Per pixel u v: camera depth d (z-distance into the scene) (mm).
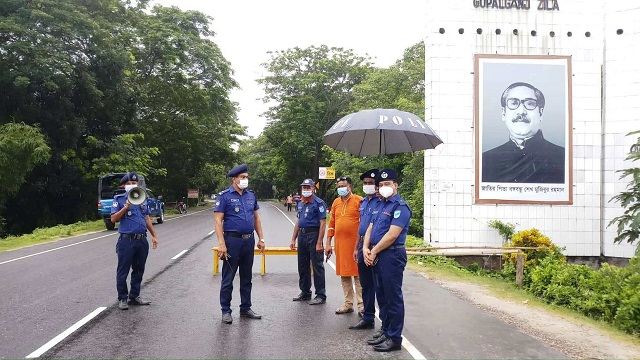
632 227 8906
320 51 47406
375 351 5840
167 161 46906
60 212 31562
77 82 27922
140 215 7949
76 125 28609
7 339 6180
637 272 8789
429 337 6418
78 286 9438
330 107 46812
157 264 12312
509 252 12570
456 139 14461
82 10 29359
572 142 14477
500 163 14414
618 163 14188
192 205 60219
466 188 14398
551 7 14648
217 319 7180
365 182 6406
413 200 20344
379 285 6145
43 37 25250
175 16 37625
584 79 14578
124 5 34906
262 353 5730
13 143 22781
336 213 7621
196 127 44969
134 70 36031
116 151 30734
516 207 14406
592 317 8188
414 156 22250
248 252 7215
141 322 6973
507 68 14508
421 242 15148
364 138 8109
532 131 14430
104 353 5688
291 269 11781
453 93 14500
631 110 14102
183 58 36844
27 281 9953
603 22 14664
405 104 25766
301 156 46781
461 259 14141
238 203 7152
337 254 7500
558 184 14406
